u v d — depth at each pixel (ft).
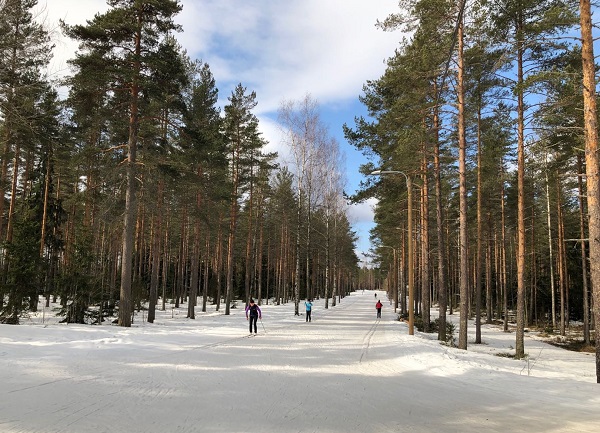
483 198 97.86
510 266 153.89
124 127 67.31
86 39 57.26
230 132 102.53
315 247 177.58
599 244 34.81
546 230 119.03
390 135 72.43
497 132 61.31
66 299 59.98
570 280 122.11
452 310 161.79
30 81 53.93
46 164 90.17
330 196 127.65
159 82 62.85
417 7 49.19
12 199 80.28
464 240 53.72
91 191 75.10
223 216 114.73
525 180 81.30
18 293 54.49
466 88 54.80
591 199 35.32
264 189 134.82
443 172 79.56
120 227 74.08
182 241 126.00
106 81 57.57
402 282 127.85
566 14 38.04
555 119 48.78
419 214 101.55
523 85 38.42
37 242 58.59
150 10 59.52
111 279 83.35
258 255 170.50
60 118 76.18
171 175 69.15
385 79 68.08
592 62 35.19
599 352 34.40
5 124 54.44
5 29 44.50
